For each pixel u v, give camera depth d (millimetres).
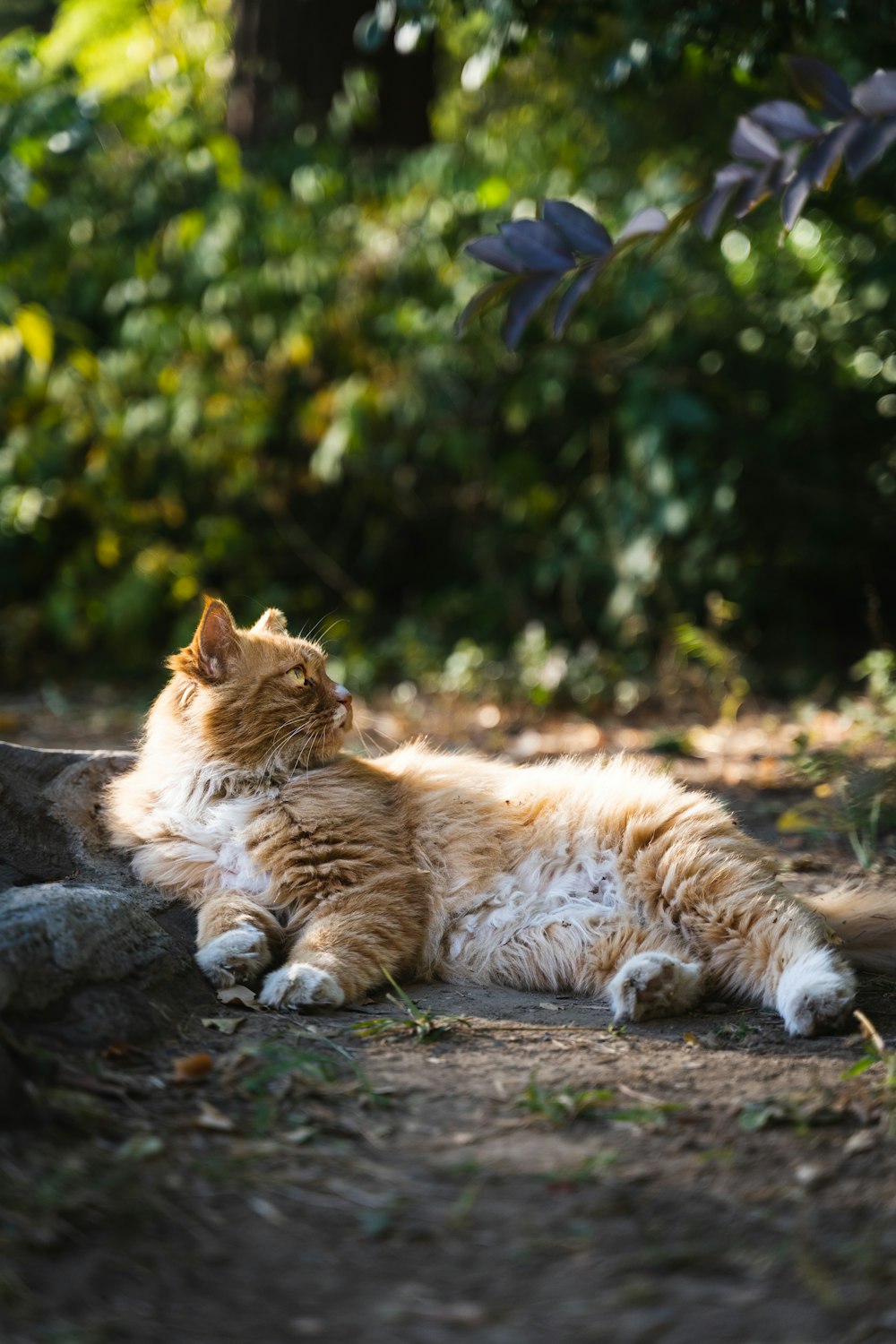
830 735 8648
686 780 7688
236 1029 3766
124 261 11844
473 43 10219
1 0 17094
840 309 11430
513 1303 2420
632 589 11227
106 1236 2584
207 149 11562
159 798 4691
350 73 11625
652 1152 2977
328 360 11836
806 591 12508
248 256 11648
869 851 5934
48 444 11609
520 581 12234
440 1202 2756
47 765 5078
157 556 11750
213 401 11477
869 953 4336
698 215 4418
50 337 11422
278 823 4512
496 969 4488
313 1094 3279
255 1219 2682
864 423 11969
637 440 10898
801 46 8734
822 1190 2785
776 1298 2410
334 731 4809
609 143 12578
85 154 11750
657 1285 2459
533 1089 3254
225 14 12312
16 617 11969
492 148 11984
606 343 11648
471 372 11688
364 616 12406
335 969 4070
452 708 10484
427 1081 3422
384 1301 2424
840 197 10211
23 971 3449
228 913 4285
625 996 3975
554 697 10781
